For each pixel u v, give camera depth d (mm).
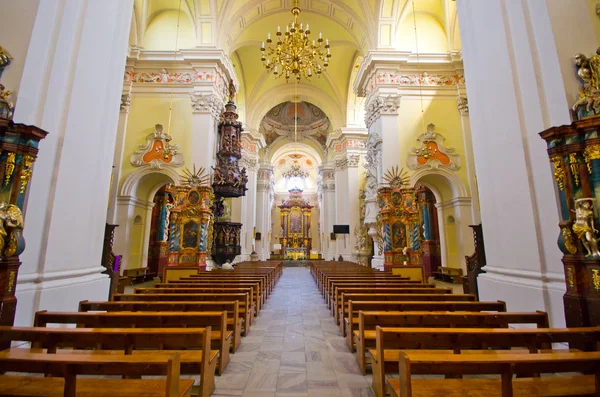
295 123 22781
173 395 1588
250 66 16219
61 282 3279
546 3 3312
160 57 10297
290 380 2744
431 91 10602
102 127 4172
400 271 8945
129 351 2184
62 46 3455
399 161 10094
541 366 1614
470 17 4738
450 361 1605
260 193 23906
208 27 10352
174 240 8898
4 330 2131
